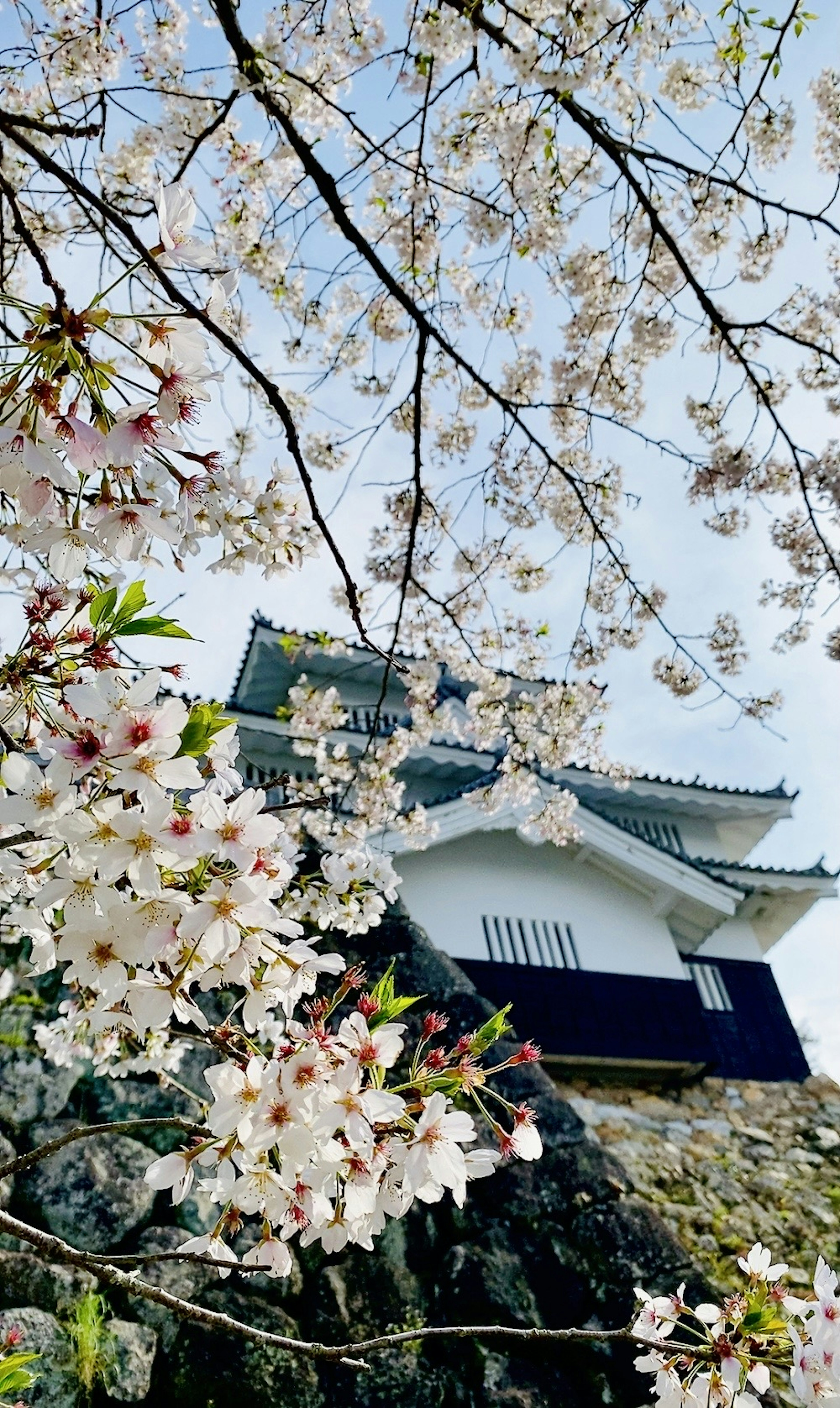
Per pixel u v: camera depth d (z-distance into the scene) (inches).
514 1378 219.3
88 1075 246.1
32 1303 189.2
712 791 532.7
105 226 148.3
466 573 257.4
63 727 52.2
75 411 55.1
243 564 83.5
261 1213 62.8
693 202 212.8
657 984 411.2
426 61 163.8
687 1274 257.3
